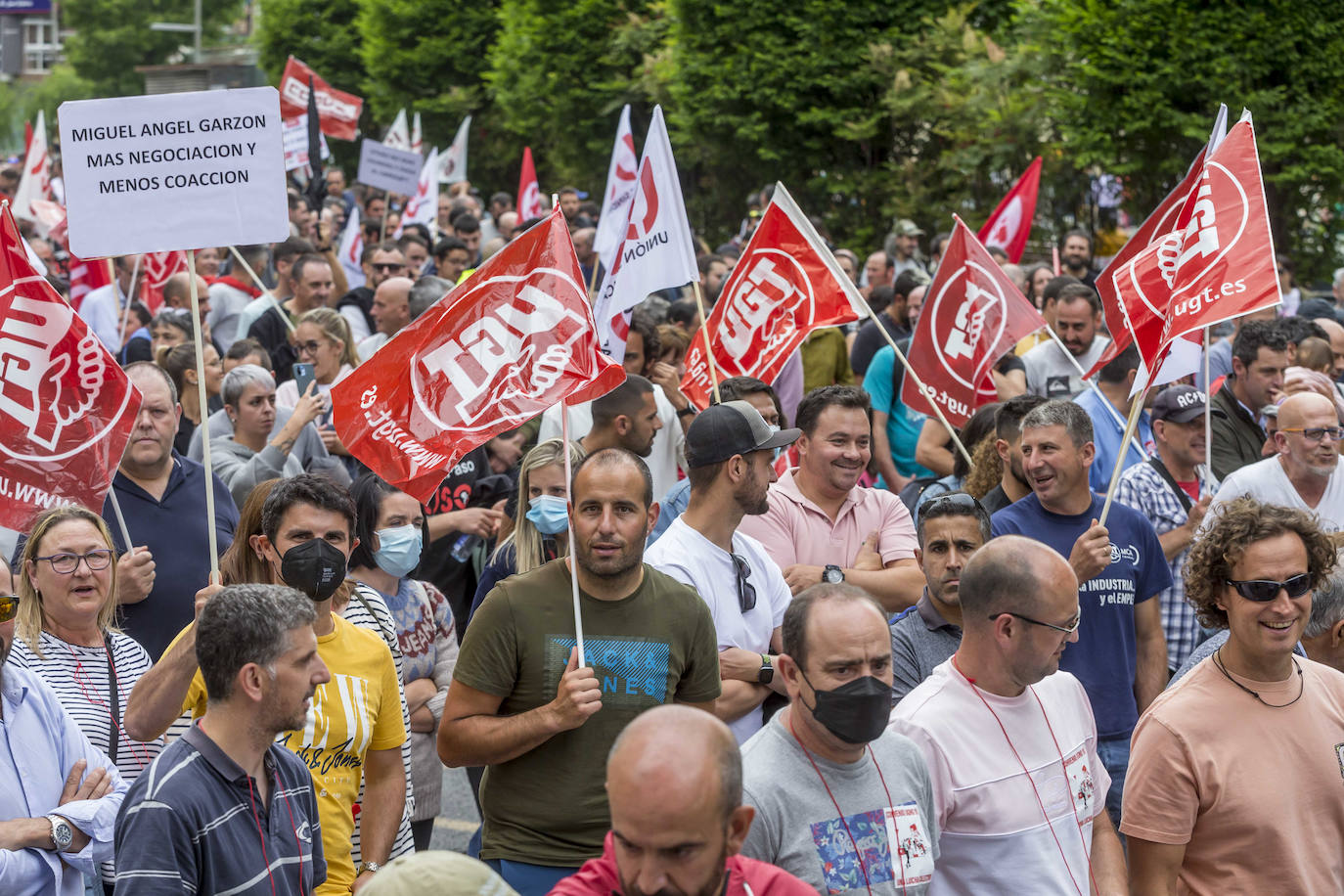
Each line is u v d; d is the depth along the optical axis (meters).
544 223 4.80
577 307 4.77
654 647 4.42
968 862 3.96
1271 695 4.05
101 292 12.48
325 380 8.52
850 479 5.88
